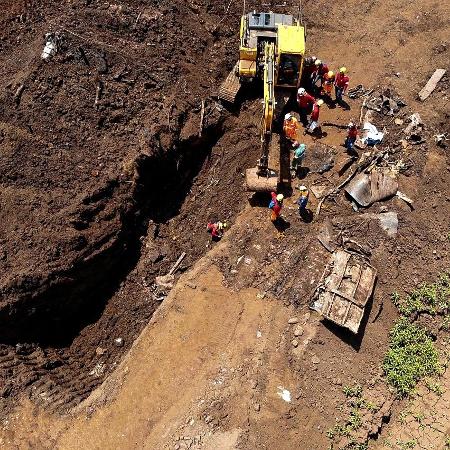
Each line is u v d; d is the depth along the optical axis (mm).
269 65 14812
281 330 13656
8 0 16844
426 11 19641
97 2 17094
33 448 12148
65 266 13922
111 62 16359
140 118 16219
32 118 15062
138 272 15688
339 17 19844
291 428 12438
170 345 13898
